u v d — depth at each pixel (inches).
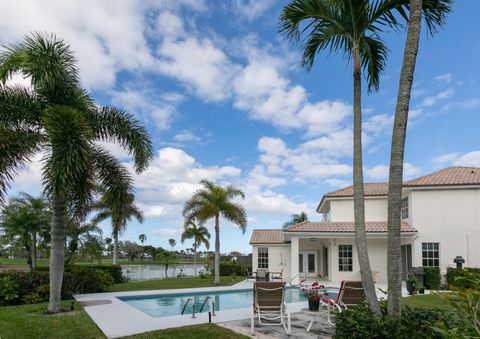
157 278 1035.3
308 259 1019.3
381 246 865.5
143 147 472.1
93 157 462.0
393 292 226.2
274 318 345.7
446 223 765.3
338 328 222.7
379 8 292.0
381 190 967.6
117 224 518.3
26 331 317.4
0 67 394.3
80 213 469.7
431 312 228.5
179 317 388.2
